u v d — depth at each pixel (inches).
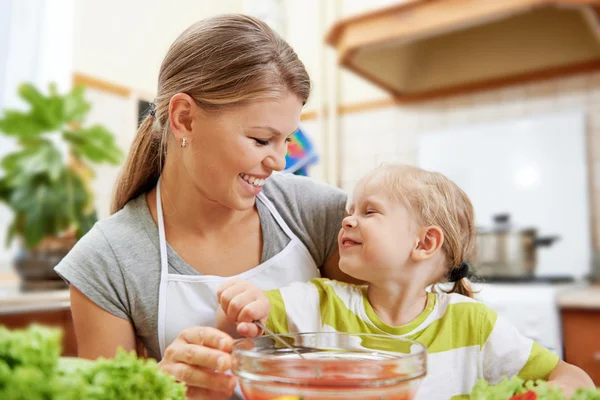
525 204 111.0
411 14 92.3
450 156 117.3
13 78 106.0
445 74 116.0
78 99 96.0
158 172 40.3
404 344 22.4
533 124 110.4
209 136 32.0
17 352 14.8
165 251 37.3
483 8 86.4
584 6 84.4
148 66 121.8
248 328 28.4
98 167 110.2
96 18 112.8
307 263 41.0
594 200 106.7
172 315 36.3
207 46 32.5
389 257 35.1
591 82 106.0
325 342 23.6
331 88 126.4
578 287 95.0
